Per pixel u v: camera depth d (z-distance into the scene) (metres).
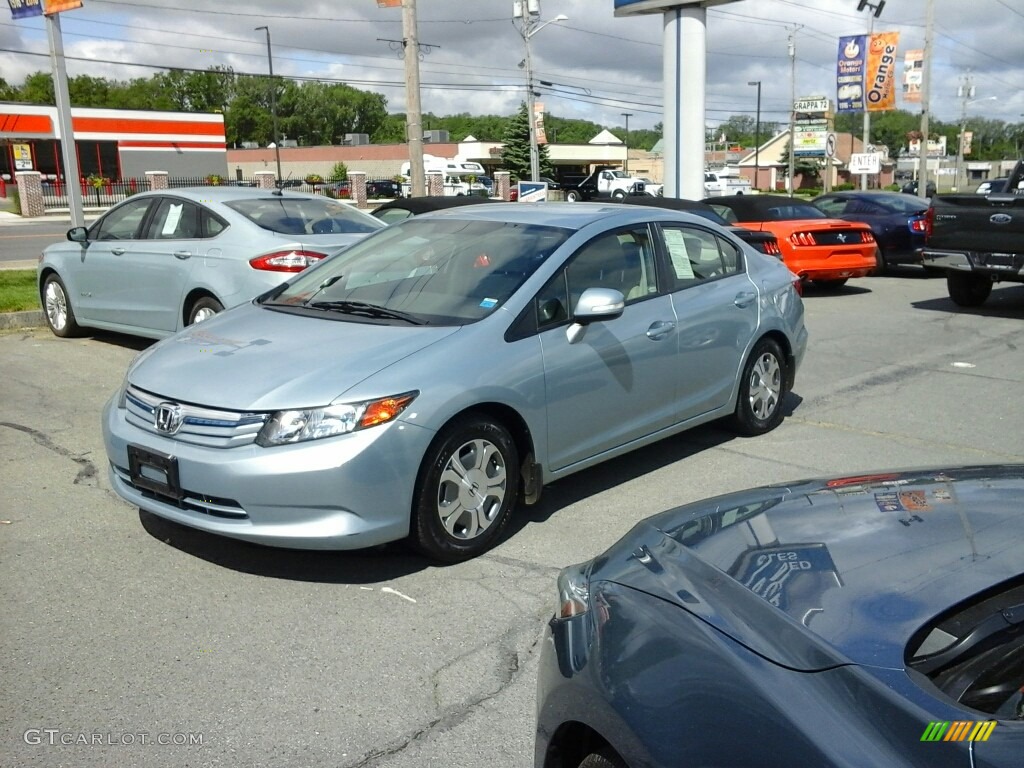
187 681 3.41
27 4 15.70
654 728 1.90
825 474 5.80
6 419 6.68
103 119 55.41
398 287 5.10
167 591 4.12
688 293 5.80
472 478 4.43
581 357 4.91
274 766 2.95
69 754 2.98
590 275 5.15
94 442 6.18
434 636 3.76
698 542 2.47
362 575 4.31
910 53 37.91
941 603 1.97
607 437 5.20
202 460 4.01
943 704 1.70
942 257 11.96
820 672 1.82
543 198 22.08
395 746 3.06
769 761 1.71
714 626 2.04
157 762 2.95
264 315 5.11
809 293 14.65
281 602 4.04
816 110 72.69
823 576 2.14
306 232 7.99
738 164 101.44
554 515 5.11
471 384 4.33
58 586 4.15
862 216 16.92
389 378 4.13
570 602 2.48
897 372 8.87
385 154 76.69
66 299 9.45
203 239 8.00
